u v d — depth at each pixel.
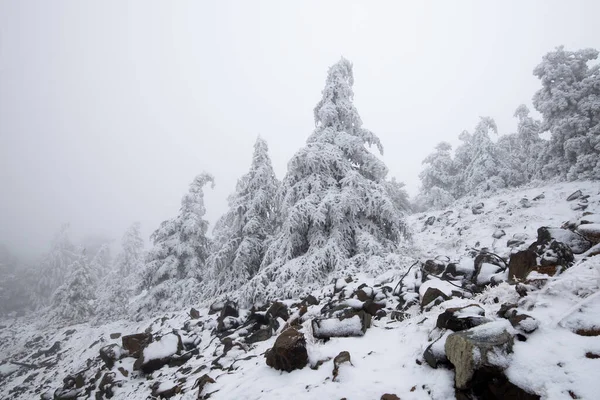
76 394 9.95
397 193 16.86
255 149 18.11
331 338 5.79
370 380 4.19
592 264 4.59
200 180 25.11
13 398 15.45
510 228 15.60
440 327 4.55
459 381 3.38
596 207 14.62
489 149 28.41
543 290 4.48
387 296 8.12
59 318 31.69
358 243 12.59
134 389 8.20
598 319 3.49
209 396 5.21
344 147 14.38
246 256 15.71
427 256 14.29
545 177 23.39
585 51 22.30
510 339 3.54
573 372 3.01
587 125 20.48
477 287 6.84
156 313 19.77
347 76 16.70
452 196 30.88
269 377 5.06
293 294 10.89
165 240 23.38
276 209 16.14
